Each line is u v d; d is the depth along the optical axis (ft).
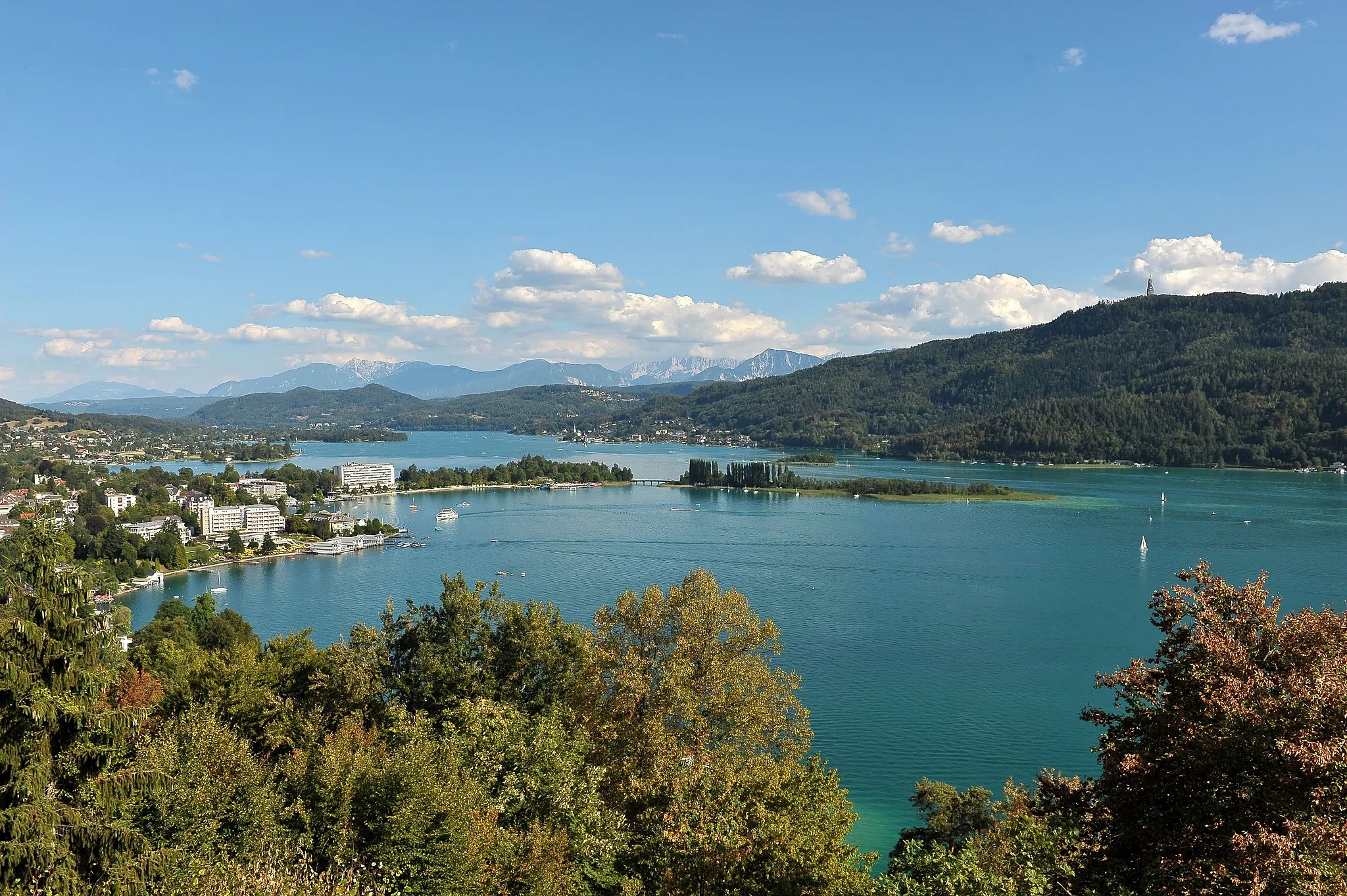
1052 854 98.17
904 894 108.58
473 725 134.82
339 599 548.31
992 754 279.90
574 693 164.25
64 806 87.81
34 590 93.71
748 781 118.11
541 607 182.80
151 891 90.58
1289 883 62.23
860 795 251.80
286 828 107.76
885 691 336.49
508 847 107.76
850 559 634.84
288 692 192.34
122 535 640.17
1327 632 78.69
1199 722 77.82
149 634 348.59
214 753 124.16
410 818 102.53
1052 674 358.43
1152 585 526.98
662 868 106.63
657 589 169.89
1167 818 79.71
